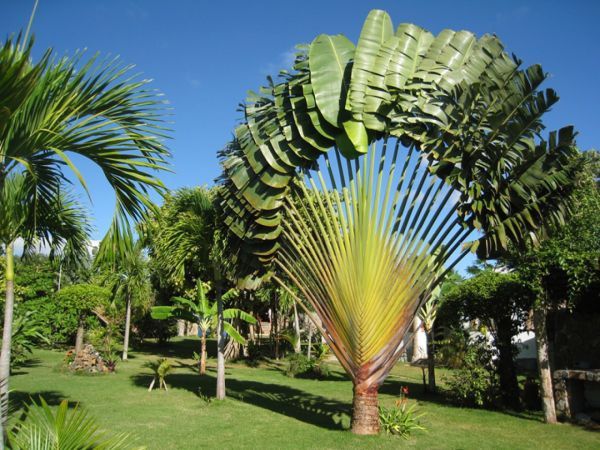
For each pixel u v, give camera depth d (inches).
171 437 301.1
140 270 800.3
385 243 297.6
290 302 837.2
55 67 161.2
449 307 518.6
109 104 173.9
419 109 301.6
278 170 320.5
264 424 343.9
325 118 310.7
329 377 691.4
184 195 451.2
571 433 332.2
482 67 305.6
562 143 269.3
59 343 1013.8
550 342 454.3
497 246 294.7
